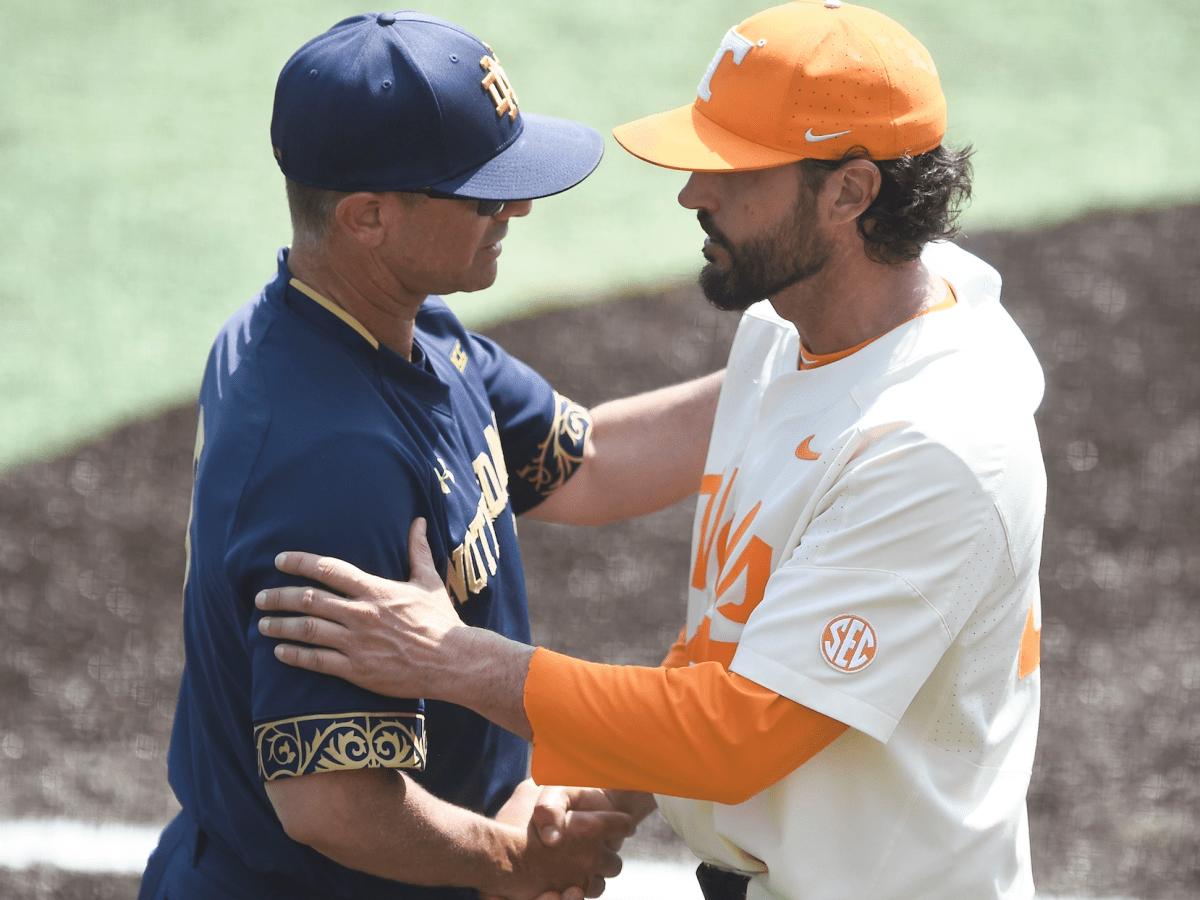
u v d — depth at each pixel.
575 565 18.05
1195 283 22.59
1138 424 19.92
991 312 7.75
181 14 31.38
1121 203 24.61
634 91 28.41
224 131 27.42
